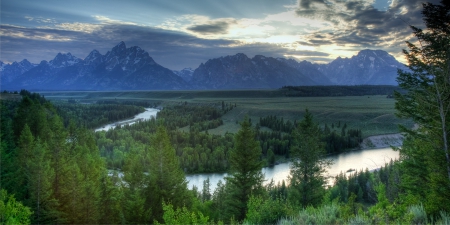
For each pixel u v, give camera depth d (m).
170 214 22.98
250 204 21.23
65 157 50.50
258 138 141.38
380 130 162.38
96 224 34.62
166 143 41.66
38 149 39.56
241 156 35.06
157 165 39.75
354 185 66.44
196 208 39.12
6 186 41.97
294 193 35.84
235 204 33.66
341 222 13.34
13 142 58.34
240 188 34.72
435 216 15.64
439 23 22.55
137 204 33.25
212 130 184.00
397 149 28.36
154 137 43.41
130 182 37.34
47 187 35.81
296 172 36.53
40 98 164.38
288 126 169.00
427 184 22.92
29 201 35.62
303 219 14.12
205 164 106.06
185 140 132.75
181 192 39.34
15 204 29.84
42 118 67.81
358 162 109.75
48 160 43.09
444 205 19.05
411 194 24.22
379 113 197.38
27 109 68.25
